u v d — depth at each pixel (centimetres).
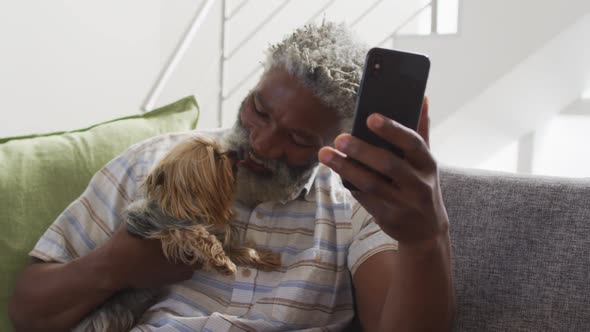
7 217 139
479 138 321
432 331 106
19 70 198
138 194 138
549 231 129
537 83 305
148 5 248
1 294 135
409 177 86
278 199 136
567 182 135
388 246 130
